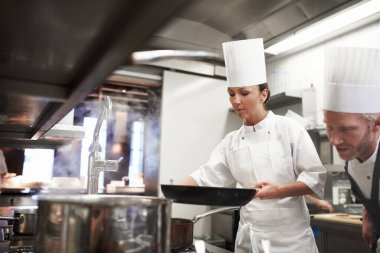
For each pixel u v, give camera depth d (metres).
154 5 0.37
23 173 3.23
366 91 1.33
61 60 0.60
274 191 1.25
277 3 2.10
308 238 1.43
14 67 0.64
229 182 1.69
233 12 2.35
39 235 0.62
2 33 0.50
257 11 2.23
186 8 0.42
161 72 3.74
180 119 3.68
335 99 1.40
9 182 2.90
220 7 2.34
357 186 1.50
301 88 3.29
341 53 1.36
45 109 0.91
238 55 1.47
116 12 0.41
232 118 3.98
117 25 0.45
